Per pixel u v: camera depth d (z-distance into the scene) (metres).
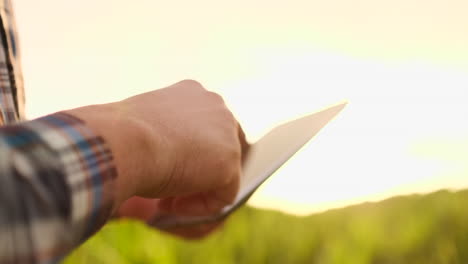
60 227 0.20
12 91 0.56
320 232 1.44
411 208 1.51
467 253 1.33
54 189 0.20
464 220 1.42
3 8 0.55
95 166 0.23
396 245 1.37
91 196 0.22
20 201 0.18
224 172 0.35
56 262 0.20
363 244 1.38
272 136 0.53
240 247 1.39
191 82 0.40
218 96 0.39
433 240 1.38
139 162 0.28
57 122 0.23
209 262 1.34
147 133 0.29
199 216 0.46
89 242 1.23
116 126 0.27
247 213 1.52
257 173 0.44
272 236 1.43
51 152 0.21
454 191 1.59
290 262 1.38
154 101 0.33
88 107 0.28
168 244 1.32
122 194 0.26
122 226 1.27
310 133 0.47
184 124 0.33
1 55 0.53
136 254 1.26
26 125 0.22
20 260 0.18
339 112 0.50
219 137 0.35
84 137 0.24
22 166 0.19
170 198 0.43
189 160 0.33
